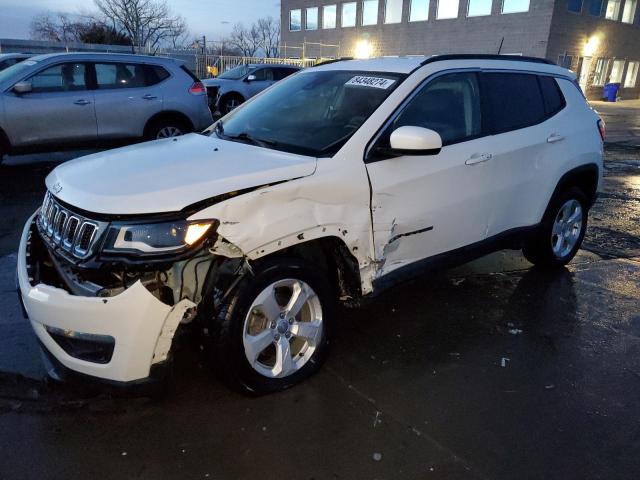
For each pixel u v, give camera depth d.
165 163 3.06
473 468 2.58
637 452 2.74
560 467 2.61
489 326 4.02
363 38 37.53
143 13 41.81
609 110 26.02
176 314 2.63
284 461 2.59
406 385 3.23
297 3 42.22
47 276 2.92
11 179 8.02
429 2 33.09
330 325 3.24
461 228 3.91
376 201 3.28
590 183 5.21
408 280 3.65
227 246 2.68
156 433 2.76
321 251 3.33
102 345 2.57
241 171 2.88
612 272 5.25
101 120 8.50
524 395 3.19
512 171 4.22
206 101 9.70
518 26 29.36
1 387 3.06
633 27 34.44
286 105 3.98
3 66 11.18
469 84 4.05
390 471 2.55
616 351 3.74
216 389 3.13
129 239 2.56
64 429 2.77
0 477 2.46
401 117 3.55
